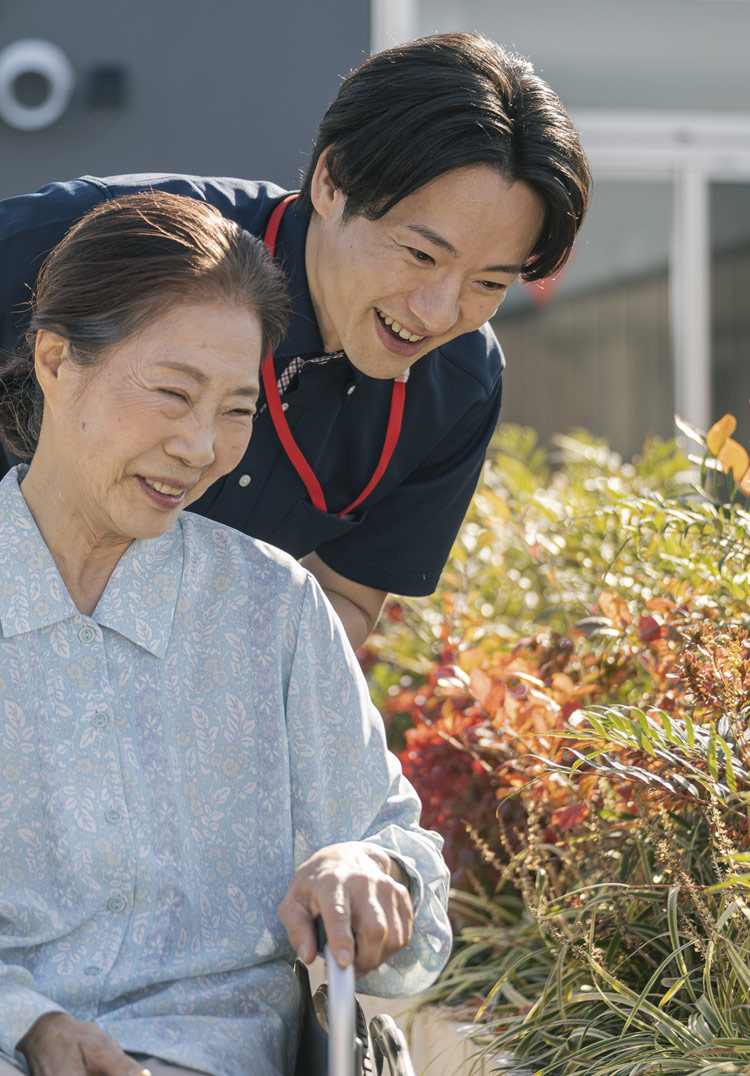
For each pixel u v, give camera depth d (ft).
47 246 6.11
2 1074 3.94
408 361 5.89
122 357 4.40
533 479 11.17
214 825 4.60
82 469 4.50
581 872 6.62
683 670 5.73
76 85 14.08
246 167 14.32
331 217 5.78
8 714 4.45
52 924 4.36
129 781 4.50
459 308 5.62
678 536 7.17
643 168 16.19
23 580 4.54
